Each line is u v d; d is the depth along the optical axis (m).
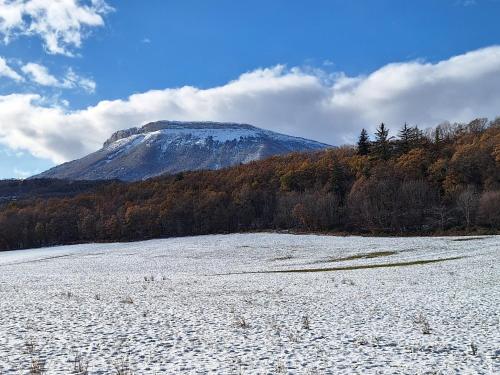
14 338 14.27
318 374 10.34
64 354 12.20
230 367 10.89
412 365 11.12
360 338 14.48
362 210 94.25
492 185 90.94
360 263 48.72
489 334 14.94
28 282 39.00
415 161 105.00
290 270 45.81
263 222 113.88
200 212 116.56
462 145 108.56
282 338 14.53
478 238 70.88
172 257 67.38
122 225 118.81
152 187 151.88
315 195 104.69
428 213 90.38
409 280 32.56
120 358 11.80
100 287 32.44
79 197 153.50
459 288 27.42
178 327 16.39
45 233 122.94
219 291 28.64
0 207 149.50
